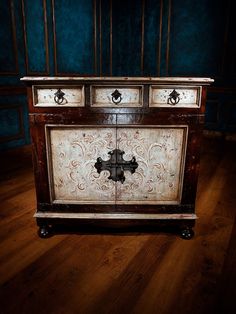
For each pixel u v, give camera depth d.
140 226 1.81
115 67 5.34
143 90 1.43
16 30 3.32
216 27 4.25
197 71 4.58
